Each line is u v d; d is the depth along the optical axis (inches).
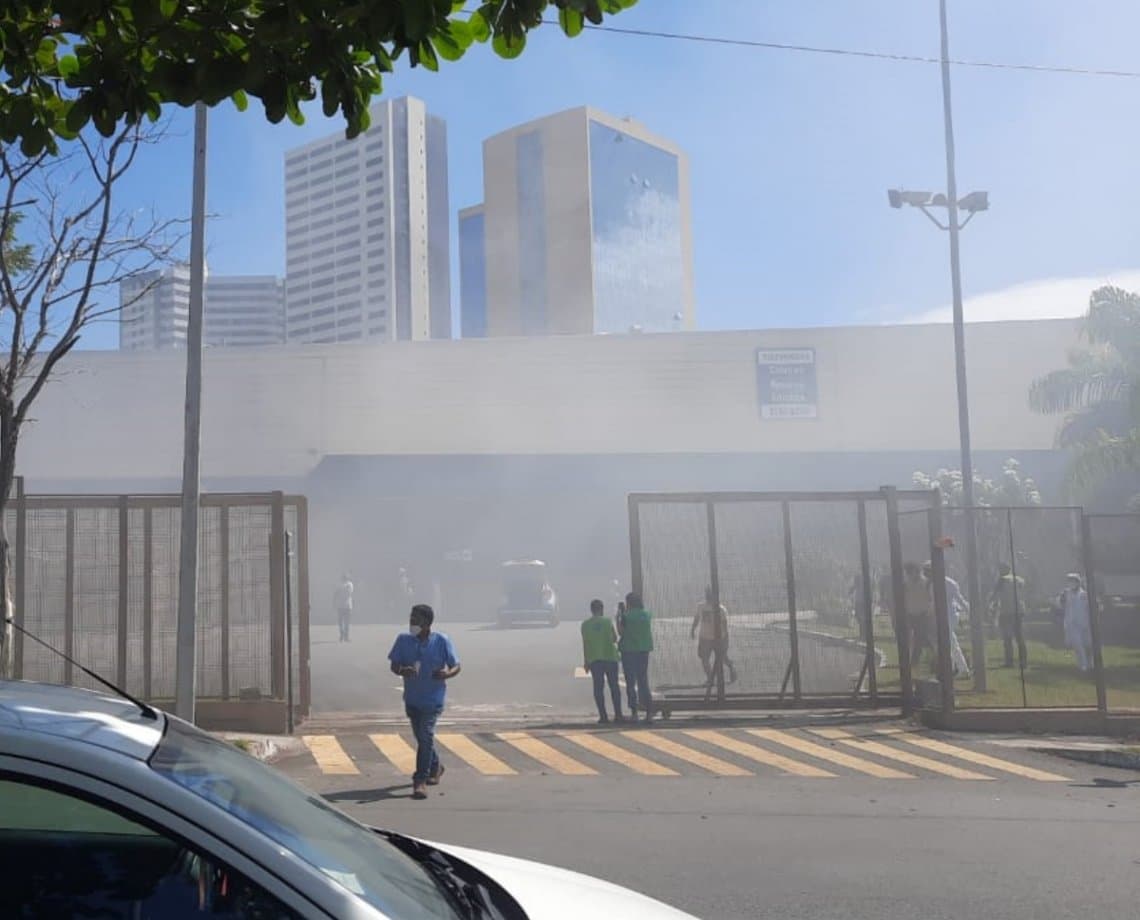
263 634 617.9
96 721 106.3
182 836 93.9
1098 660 619.2
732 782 471.8
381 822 389.1
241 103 224.5
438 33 190.5
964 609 876.0
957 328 805.2
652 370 2012.8
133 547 623.5
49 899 96.4
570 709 732.7
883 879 314.3
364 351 2010.3
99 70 200.5
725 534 688.4
